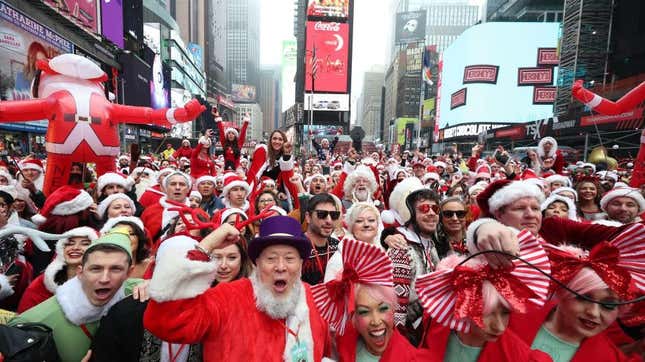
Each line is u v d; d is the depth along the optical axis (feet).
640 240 5.14
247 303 5.94
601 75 107.76
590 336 5.58
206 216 7.40
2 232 7.43
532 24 215.92
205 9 436.76
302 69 239.09
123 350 6.31
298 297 6.12
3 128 52.85
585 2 108.68
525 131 108.58
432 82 373.61
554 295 5.79
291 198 20.88
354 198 17.94
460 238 10.57
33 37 58.85
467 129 228.02
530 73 218.59
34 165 19.13
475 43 223.71
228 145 30.30
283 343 5.80
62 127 16.20
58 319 6.68
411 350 6.24
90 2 77.97
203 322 5.30
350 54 161.99
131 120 18.76
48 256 11.67
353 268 5.94
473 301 4.92
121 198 13.23
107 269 6.66
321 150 62.80
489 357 5.49
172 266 4.96
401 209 11.22
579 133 78.13
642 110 56.18
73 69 16.80
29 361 5.55
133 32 107.65
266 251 5.89
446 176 43.68
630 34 98.58
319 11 160.15
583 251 6.41
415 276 9.08
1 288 7.45
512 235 4.96
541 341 6.06
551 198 12.50
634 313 6.05
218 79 512.22
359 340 6.44
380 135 542.98
